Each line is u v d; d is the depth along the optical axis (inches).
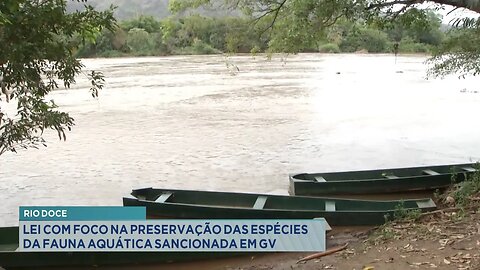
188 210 307.0
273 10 320.5
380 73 1624.0
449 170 404.8
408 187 380.5
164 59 2413.9
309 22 280.4
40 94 147.9
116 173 488.4
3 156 554.3
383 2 272.1
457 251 224.8
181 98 1063.0
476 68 402.0
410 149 582.9
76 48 146.4
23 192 428.5
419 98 1037.2
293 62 2160.4
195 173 487.5
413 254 229.0
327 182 375.9
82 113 871.7
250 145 608.7
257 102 990.4
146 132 697.6
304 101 1001.5
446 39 419.8
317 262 244.8
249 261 265.6
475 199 307.1
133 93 1156.5
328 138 645.9
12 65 130.6
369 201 320.5
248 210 295.3
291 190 393.4
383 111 867.4
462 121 759.7
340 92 1148.5
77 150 585.9
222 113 861.2
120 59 2459.4
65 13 139.5
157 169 502.0
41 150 581.6
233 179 464.8
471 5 236.1
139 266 264.8
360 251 249.4
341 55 2647.6
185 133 689.6
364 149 584.7
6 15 118.5
